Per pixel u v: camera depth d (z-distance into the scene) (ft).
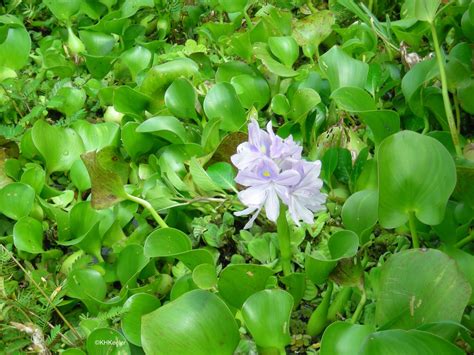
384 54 3.96
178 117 3.48
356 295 2.60
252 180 2.19
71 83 4.07
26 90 3.89
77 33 4.82
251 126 2.21
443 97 2.95
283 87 3.77
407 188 2.33
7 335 2.53
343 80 3.31
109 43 4.29
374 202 2.58
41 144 3.26
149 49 4.24
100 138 3.45
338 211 3.01
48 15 5.07
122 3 4.85
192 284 2.57
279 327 2.19
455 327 2.05
